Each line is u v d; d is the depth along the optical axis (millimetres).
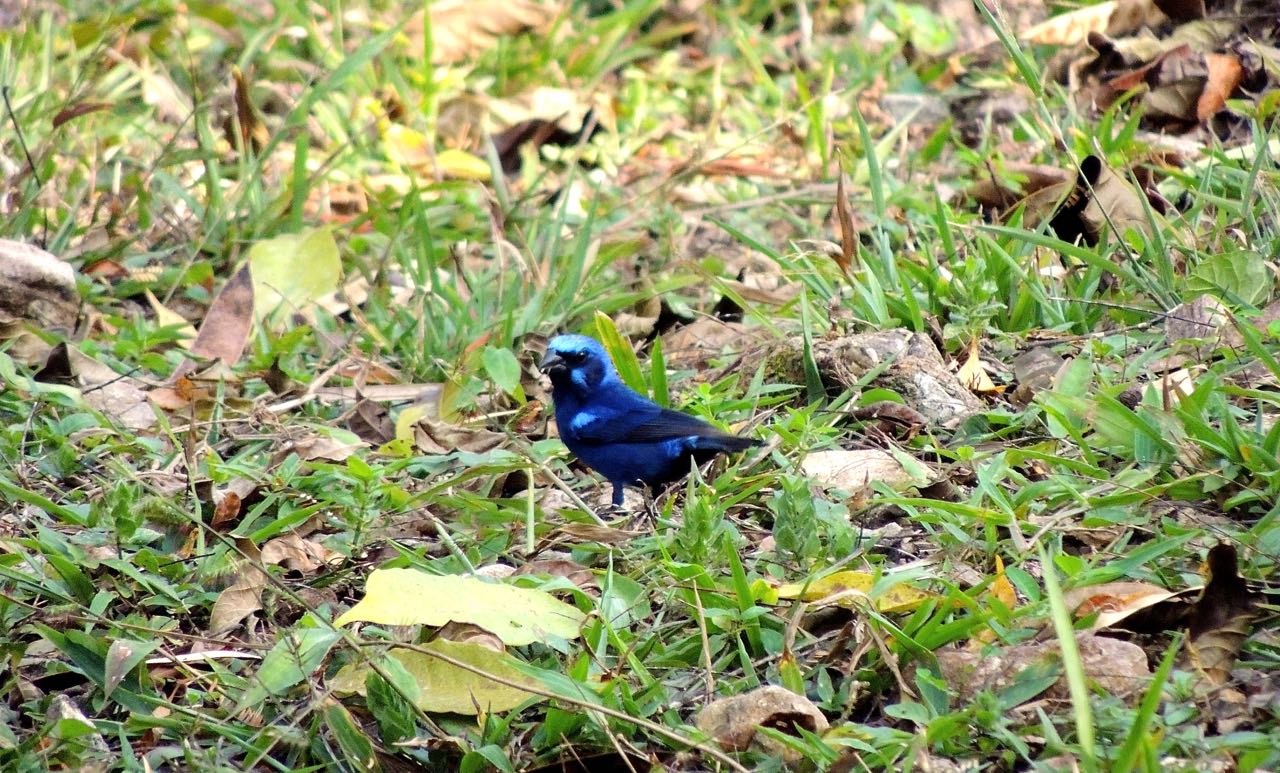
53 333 12297
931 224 13023
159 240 14875
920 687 6750
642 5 19484
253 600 8352
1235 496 8055
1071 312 11023
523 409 11367
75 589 8266
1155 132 14227
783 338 11047
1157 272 10727
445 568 8672
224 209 14734
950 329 10859
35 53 17422
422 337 12531
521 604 7598
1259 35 14633
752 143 17125
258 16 19594
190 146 16859
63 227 14070
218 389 11031
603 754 6805
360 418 11344
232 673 7738
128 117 17094
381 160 16922
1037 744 6434
